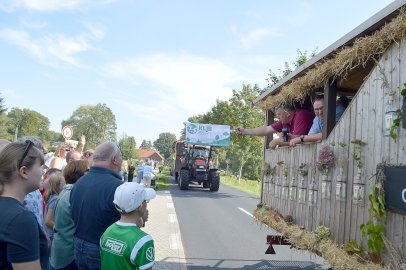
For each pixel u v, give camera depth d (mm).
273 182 5738
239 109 31281
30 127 92750
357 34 3430
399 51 2977
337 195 3721
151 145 149000
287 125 5633
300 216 4633
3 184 2135
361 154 3410
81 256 3256
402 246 2779
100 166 3459
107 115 90375
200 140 25000
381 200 2982
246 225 11172
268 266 6867
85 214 3258
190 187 25578
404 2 2793
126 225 2834
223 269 6645
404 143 2850
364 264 3150
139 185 2953
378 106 3215
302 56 20000
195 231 9961
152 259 2756
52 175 4605
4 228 1948
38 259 2031
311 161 4406
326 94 4145
